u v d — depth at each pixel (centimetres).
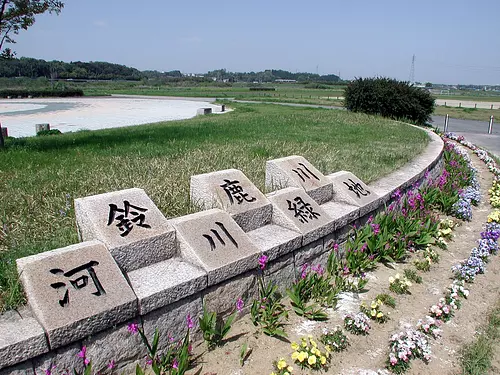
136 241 302
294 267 397
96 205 317
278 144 973
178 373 262
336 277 408
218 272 311
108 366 258
